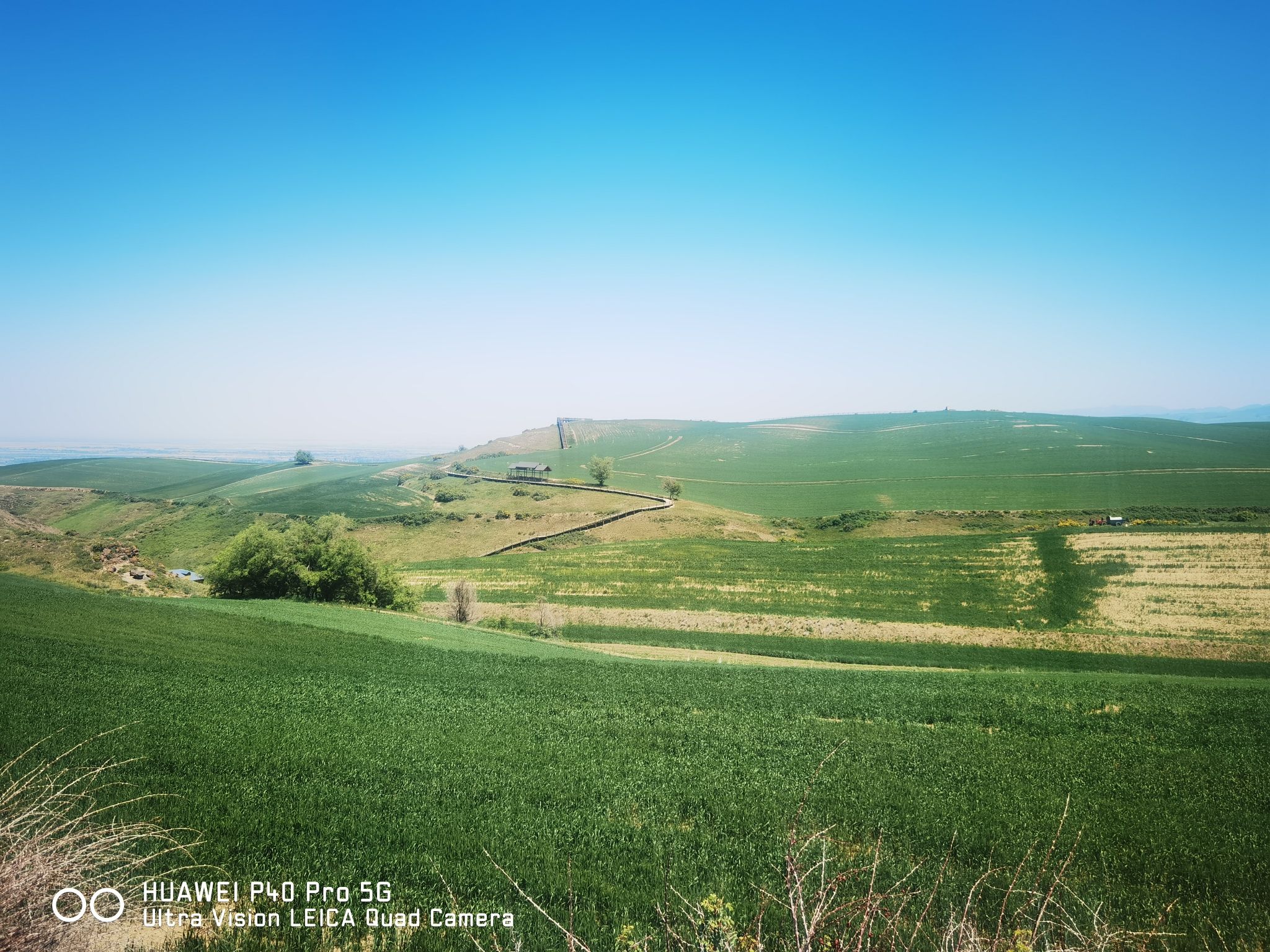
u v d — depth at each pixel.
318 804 13.63
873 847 12.57
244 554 60.53
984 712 28.67
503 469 180.50
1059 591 63.03
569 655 44.81
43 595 43.66
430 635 47.53
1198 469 141.25
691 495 151.38
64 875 7.62
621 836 13.11
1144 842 13.44
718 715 26.48
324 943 8.70
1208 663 48.88
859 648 54.38
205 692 23.95
